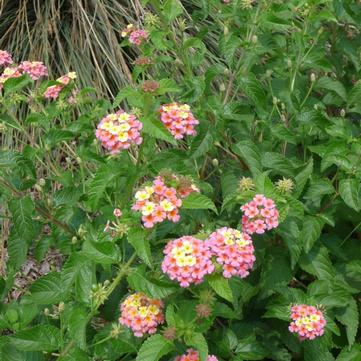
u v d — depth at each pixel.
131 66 1.22
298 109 0.89
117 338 0.73
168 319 0.69
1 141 1.11
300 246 0.80
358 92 0.93
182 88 0.94
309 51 0.92
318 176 0.86
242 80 0.88
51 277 0.78
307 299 0.79
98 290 0.71
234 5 0.95
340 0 0.98
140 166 0.80
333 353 0.87
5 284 0.83
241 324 0.84
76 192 0.85
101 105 0.92
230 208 0.85
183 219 0.83
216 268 0.69
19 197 0.82
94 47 1.22
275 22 0.89
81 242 0.85
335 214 0.87
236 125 0.89
